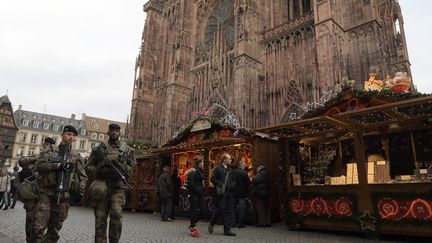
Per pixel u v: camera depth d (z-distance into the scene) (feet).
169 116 143.95
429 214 30.19
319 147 49.34
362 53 91.50
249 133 46.03
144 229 38.73
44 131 307.37
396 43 108.88
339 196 36.63
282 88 108.88
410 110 33.81
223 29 144.36
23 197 21.57
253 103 110.42
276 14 122.42
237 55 114.83
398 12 113.19
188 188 35.17
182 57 155.22
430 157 39.06
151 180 67.36
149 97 179.32
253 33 119.44
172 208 50.98
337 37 91.91
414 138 40.93
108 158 21.86
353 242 31.04
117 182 21.94
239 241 30.73
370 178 36.94
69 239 30.01
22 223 41.81
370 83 45.21
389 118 36.78
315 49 100.32
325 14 92.73
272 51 116.37
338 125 38.47
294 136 43.88
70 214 57.41
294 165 45.03
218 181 35.78
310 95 98.94
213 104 126.72
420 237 33.58
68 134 23.59
